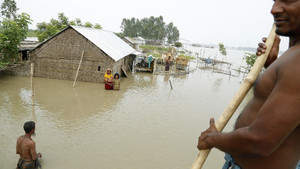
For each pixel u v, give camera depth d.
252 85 1.55
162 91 19.34
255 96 1.48
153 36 104.06
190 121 12.70
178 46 75.19
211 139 1.47
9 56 18.86
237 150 1.28
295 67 1.13
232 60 75.19
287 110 1.10
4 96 13.92
